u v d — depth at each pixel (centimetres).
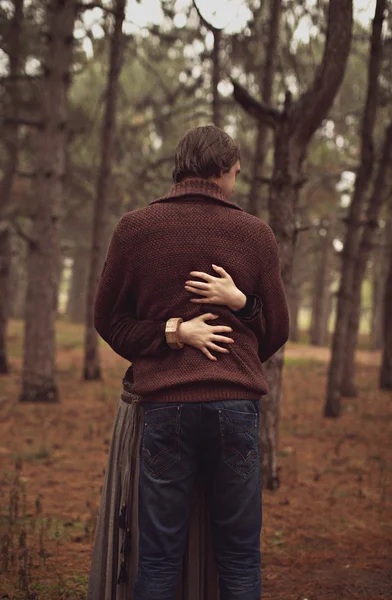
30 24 1183
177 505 197
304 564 362
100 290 211
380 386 1324
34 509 448
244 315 202
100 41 1000
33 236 992
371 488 537
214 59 1054
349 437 776
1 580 321
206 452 199
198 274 197
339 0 480
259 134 1066
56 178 1002
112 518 220
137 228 202
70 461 602
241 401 196
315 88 502
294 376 1498
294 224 518
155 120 1377
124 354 214
